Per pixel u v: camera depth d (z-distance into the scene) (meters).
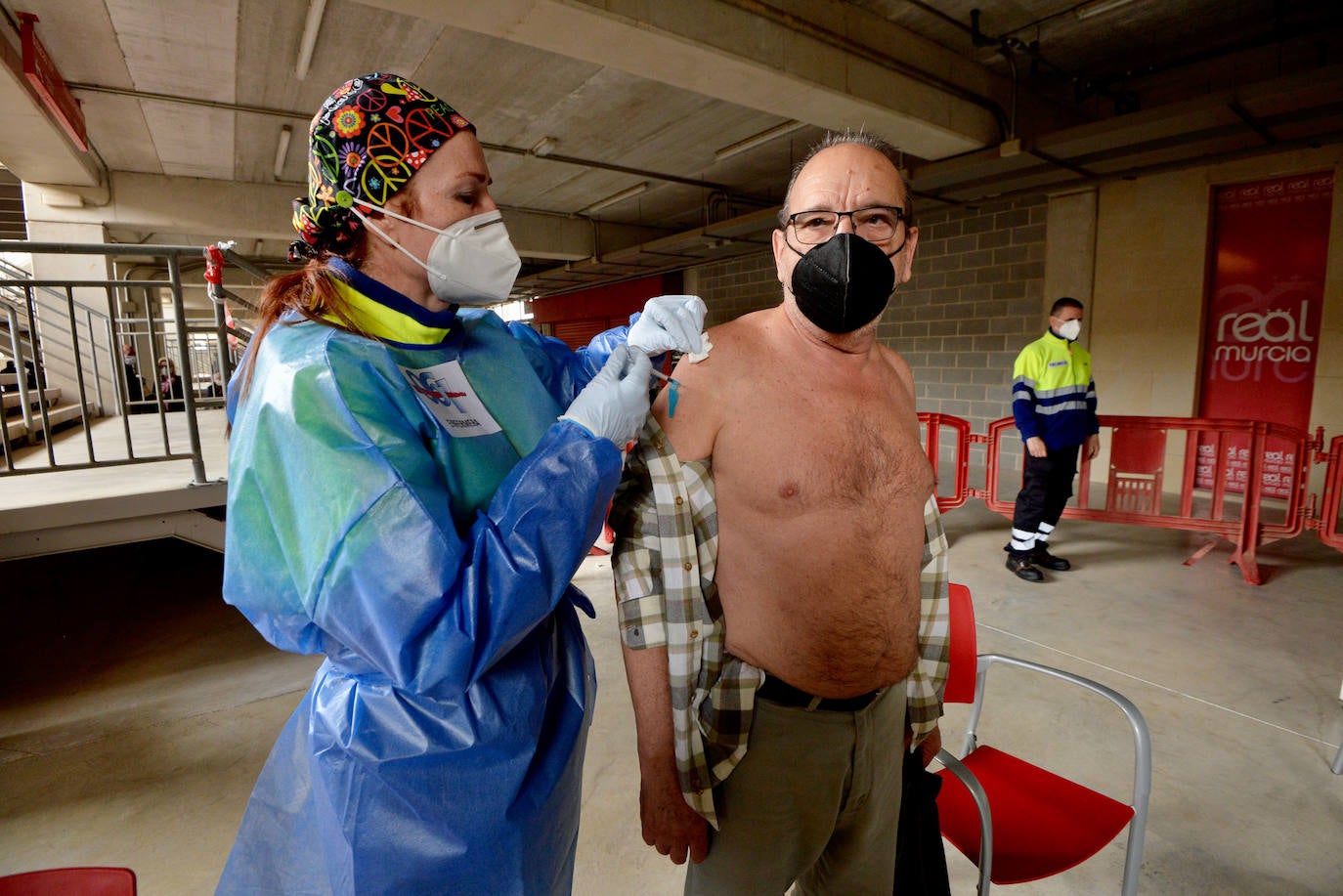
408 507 0.65
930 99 5.13
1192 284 5.61
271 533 0.72
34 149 5.87
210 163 7.46
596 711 2.40
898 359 1.15
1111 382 6.17
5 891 0.92
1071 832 1.26
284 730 0.84
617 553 0.99
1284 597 3.36
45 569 4.21
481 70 5.44
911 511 1.02
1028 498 3.72
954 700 1.47
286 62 5.19
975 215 7.03
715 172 8.23
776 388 0.96
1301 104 4.16
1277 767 2.02
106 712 2.44
